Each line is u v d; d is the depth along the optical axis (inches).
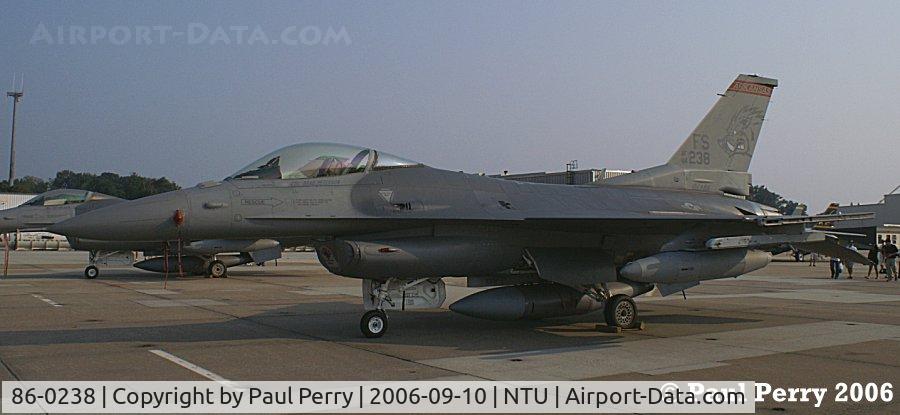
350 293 708.0
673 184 550.9
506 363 311.9
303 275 1058.7
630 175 540.1
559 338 396.8
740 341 387.2
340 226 392.8
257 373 283.6
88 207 909.8
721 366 307.3
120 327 428.1
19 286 770.8
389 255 375.2
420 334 409.1
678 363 314.7
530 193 457.4
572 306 436.8
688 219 397.7
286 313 516.4
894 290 790.5
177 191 373.1
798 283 925.8
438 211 404.2
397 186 410.0
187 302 596.7
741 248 433.4
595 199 481.1
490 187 443.5
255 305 575.8
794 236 426.0
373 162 415.5
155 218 356.8
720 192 577.0
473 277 458.6
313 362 310.7
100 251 906.1
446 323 464.4
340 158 406.9
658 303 618.5
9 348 343.0
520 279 472.1
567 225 418.0
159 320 466.6
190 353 332.2
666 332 425.7
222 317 488.4
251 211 372.5
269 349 347.3
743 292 754.8
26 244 2266.2
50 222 889.5
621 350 353.1
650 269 391.9
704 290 785.6
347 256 373.7
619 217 394.6
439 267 394.6
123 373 281.3
